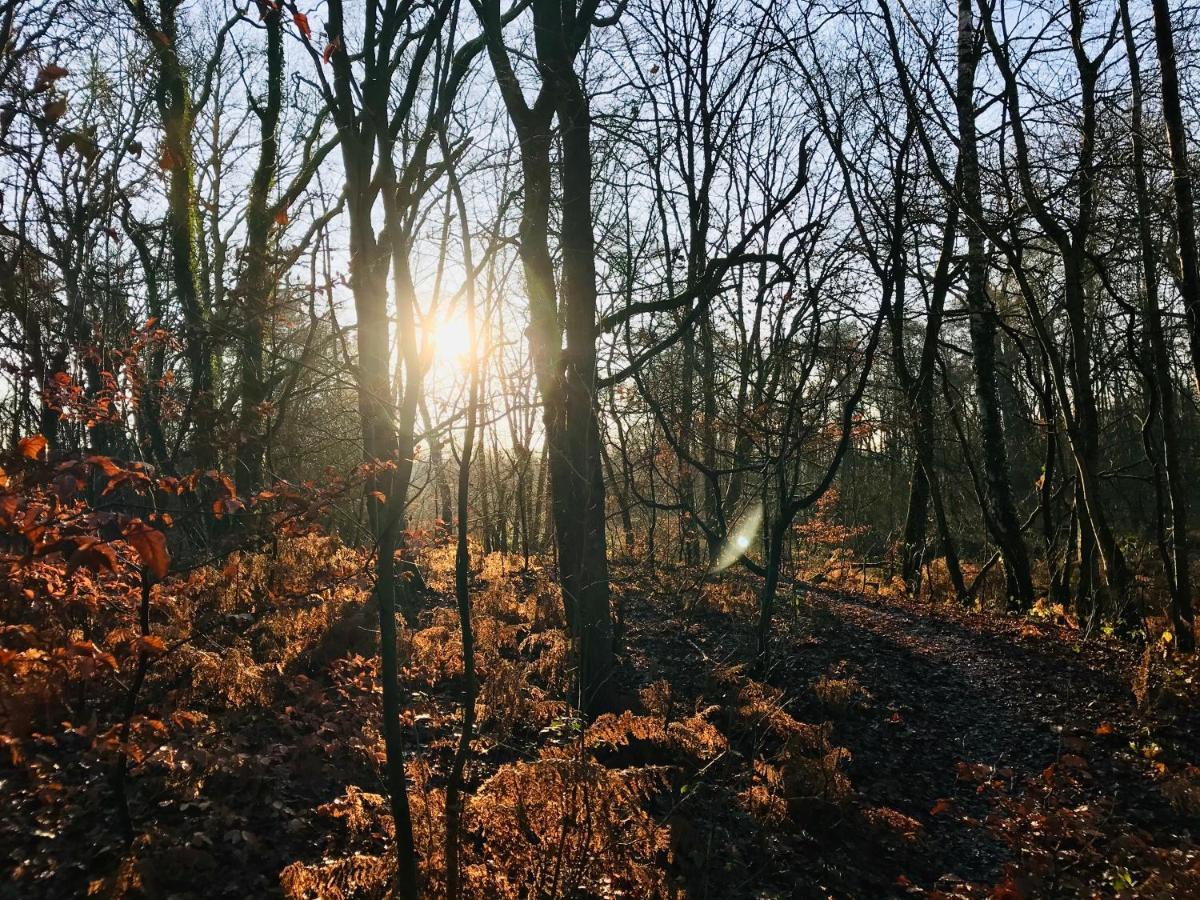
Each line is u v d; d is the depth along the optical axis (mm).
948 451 24797
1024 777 7633
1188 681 8906
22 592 3275
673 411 13289
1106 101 11344
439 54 5484
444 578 11258
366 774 5820
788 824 6270
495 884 4379
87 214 7305
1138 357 12516
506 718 6574
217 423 5703
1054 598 15406
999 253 13906
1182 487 10609
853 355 9992
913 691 9406
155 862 4422
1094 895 5465
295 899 4227
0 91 4520
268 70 12547
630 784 4602
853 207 9094
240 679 6234
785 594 12289
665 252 13328
